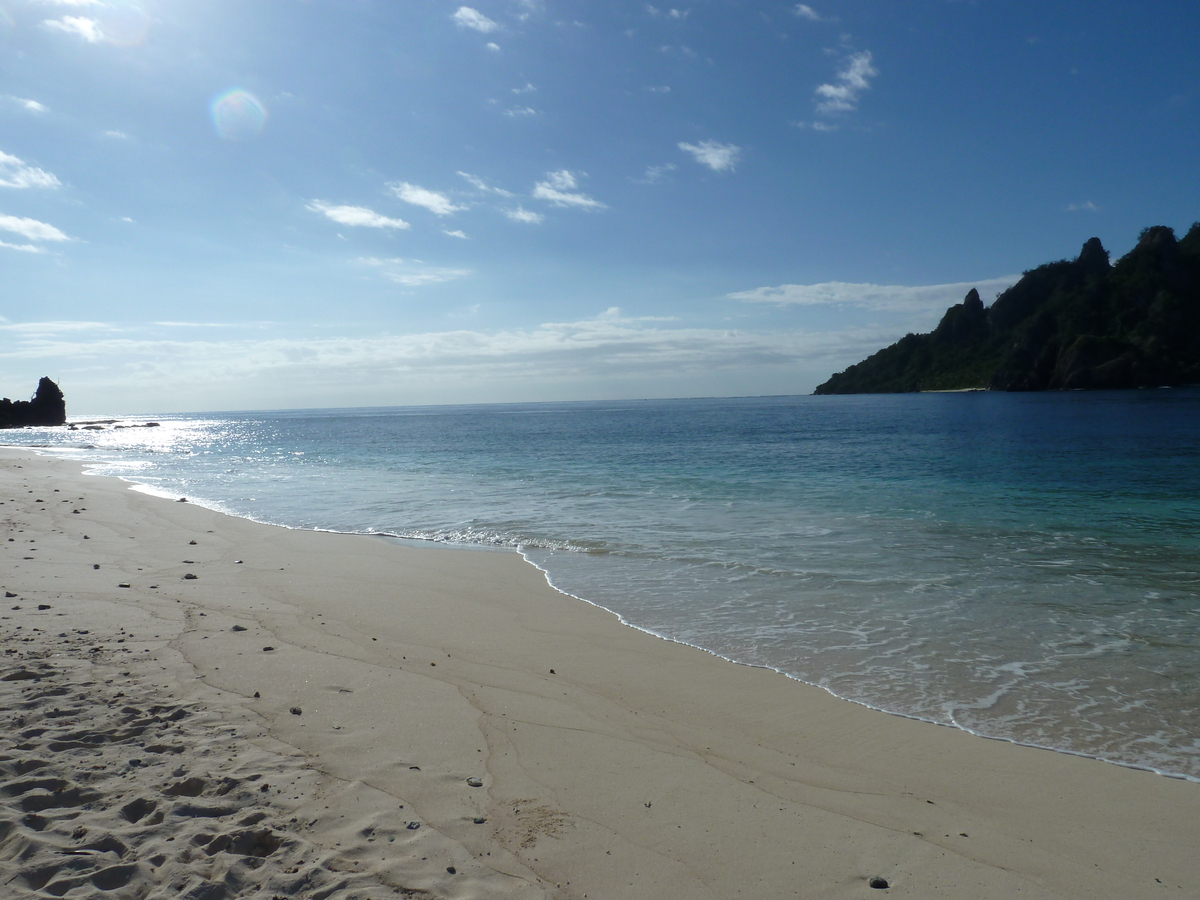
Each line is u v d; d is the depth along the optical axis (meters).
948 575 9.98
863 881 3.44
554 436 53.53
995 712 5.67
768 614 8.31
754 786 4.43
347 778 4.19
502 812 3.93
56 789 3.87
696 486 20.48
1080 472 22.69
